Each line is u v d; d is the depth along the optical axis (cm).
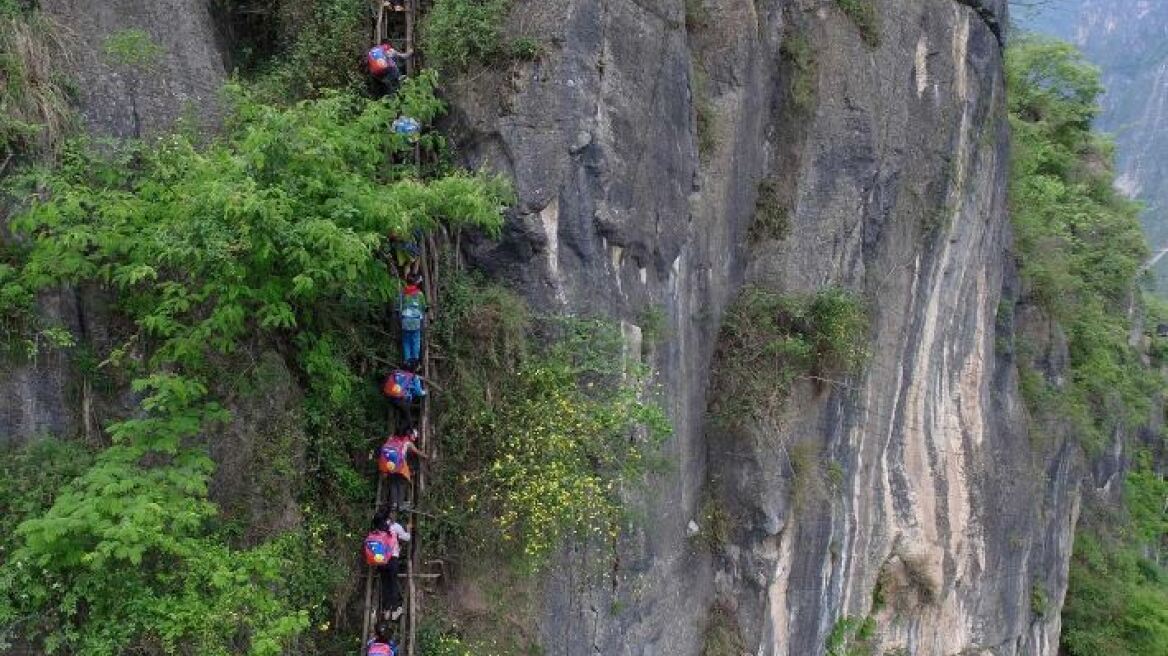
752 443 1120
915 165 1312
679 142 970
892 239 1287
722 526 1123
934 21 1330
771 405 1131
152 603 602
